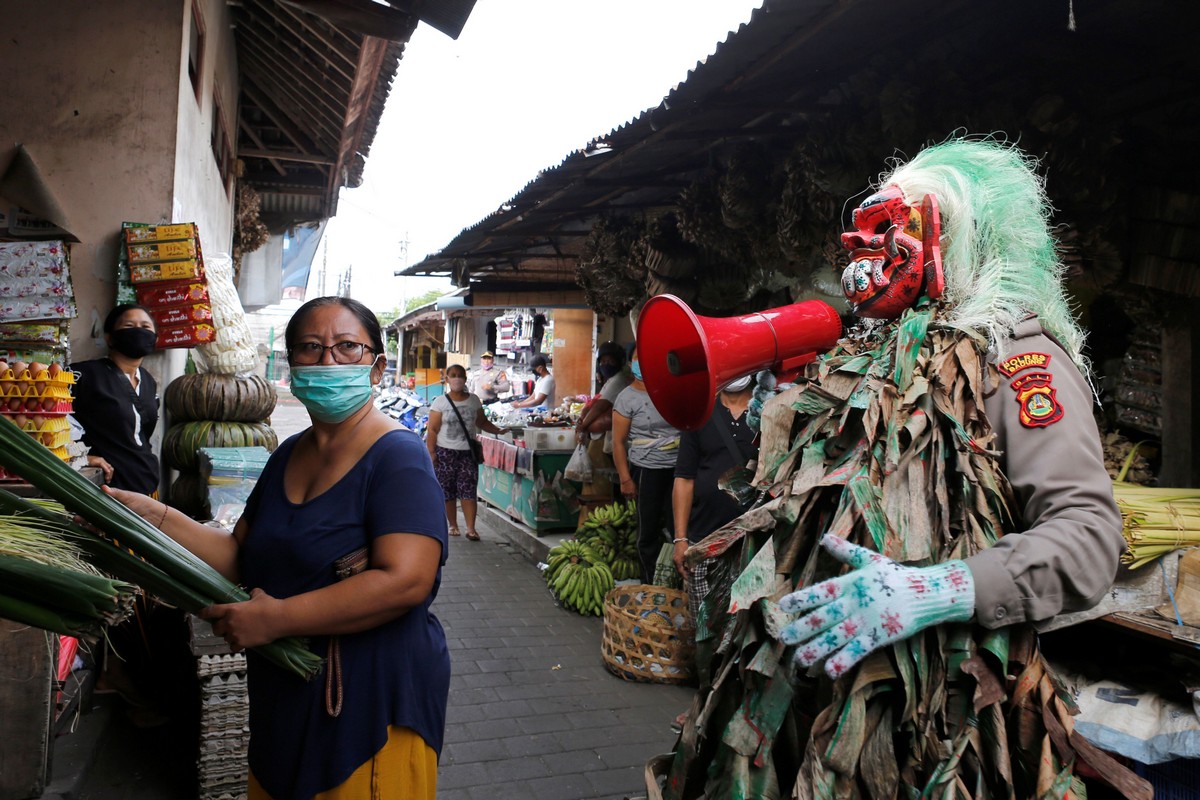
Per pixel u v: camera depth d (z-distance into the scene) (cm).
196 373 588
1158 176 332
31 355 371
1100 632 273
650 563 534
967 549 136
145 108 475
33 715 253
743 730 148
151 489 405
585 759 349
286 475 191
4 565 133
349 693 170
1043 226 157
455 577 656
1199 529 237
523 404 1245
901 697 137
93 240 470
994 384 143
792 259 457
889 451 140
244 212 1113
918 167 161
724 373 166
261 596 165
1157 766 236
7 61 459
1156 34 335
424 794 177
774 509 153
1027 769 137
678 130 472
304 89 927
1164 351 347
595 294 788
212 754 286
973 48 377
